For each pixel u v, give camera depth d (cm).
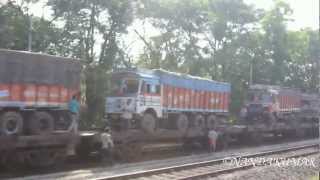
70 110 2222
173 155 2873
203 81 3278
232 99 4700
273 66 5334
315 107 5191
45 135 2044
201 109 3259
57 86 2180
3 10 3034
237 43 4734
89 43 3444
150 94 2722
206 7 4519
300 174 2145
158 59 4359
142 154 2752
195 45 4522
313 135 5094
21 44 3088
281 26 5291
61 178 1880
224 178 1975
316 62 6091
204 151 3148
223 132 3306
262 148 3497
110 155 2314
